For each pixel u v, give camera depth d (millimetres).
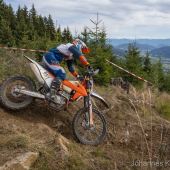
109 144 7156
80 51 7051
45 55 7109
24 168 5223
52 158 5578
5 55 9258
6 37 27109
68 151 5992
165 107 10344
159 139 7699
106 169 6008
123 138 7477
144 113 8945
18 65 8828
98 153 6418
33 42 15562
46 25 47156
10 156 5336
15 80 6809
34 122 6891
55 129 7031
